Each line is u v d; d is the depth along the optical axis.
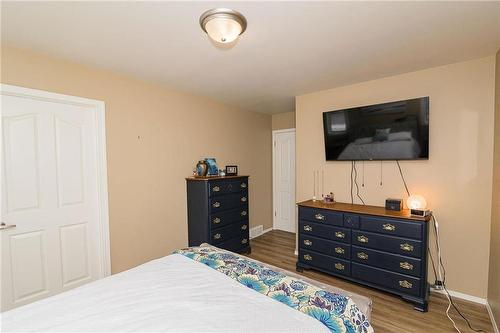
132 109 2.70
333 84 2.95
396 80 2.65
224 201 3.29
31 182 2.08
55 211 2.21
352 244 2.56
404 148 2.54
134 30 1.70
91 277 2.44
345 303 1.18
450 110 2.37
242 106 4.11
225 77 2.68
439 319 2.06
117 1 1.38
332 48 2.01
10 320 1.09
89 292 1.32
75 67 2.26
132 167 2.70
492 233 2.14
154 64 2.30
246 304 1.19
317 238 2.82
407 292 2.24
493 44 1.96
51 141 2.19
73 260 2.33
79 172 2.36
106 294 1.30
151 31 1.72
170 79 2.72
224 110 3.87
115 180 2.55
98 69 2.40
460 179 2.34
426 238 2.18
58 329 1.04
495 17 1.57
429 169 2.50
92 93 2.37
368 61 2.28
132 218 2.70
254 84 2.93
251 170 4.40
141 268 1.61
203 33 1.76
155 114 2.92
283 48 2.00
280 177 4.80
